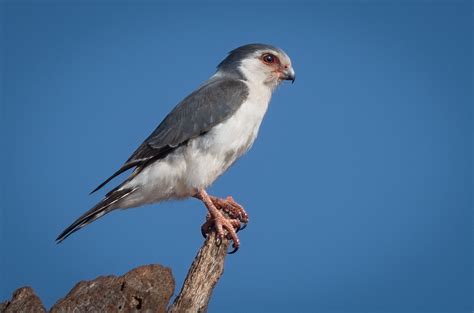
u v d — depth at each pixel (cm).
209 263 952
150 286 855
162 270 875
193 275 938
